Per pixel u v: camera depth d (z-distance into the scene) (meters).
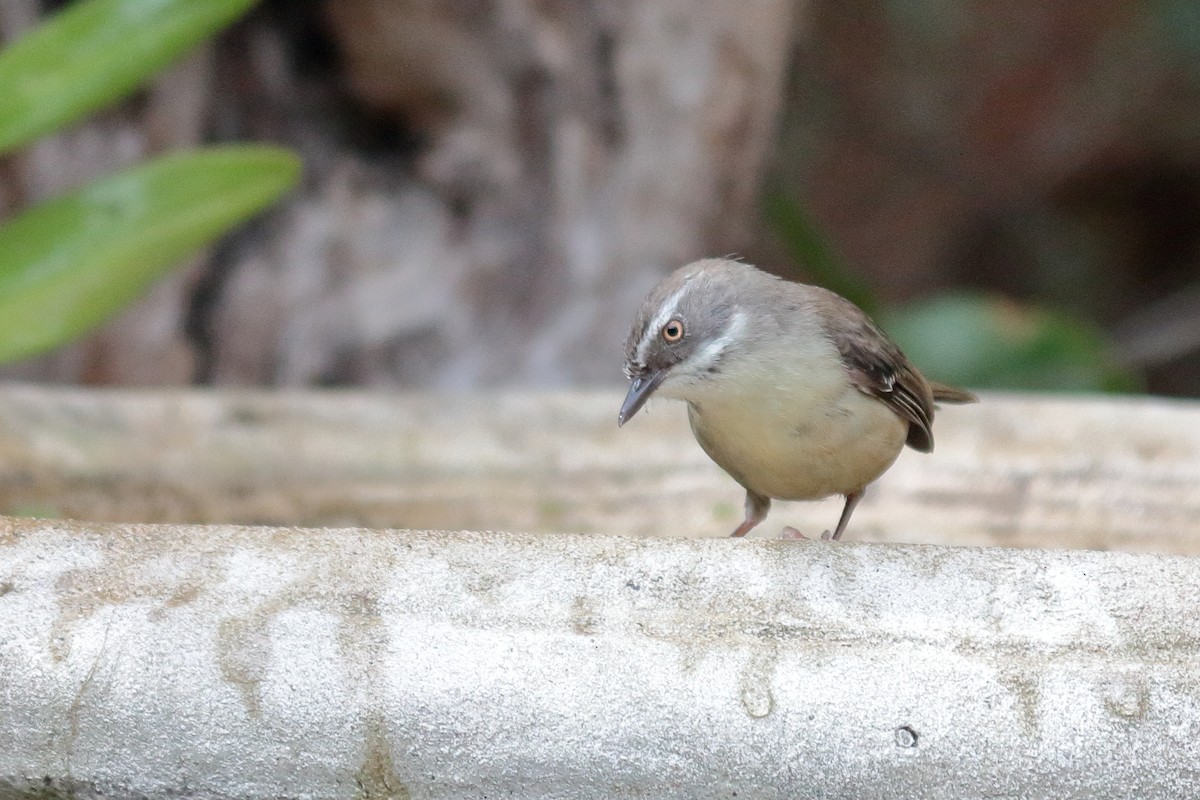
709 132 15.98
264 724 5.21
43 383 15.63
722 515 10.38
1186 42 23.84
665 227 16.06
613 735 5.18
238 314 15.83
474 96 15.57
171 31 10.17
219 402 11.41
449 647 5.31
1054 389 16.69
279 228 15.83
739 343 8.09
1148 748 5.07
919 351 16.86
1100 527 9.73
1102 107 24.52
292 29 15.41
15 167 15.24
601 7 15.35
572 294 15.98
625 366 8.43
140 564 5.62
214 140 15.70
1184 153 24.61
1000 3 24.19
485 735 5.19
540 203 15.91
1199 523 9.68
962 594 5.52
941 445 10.83
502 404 11.63
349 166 15.88
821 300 8.52
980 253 25.92
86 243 10.20
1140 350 25.14
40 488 10.29
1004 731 5.11
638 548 5.75
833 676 5.22
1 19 14.83
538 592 5.53
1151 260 25.88
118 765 5.23
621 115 15.70
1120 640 5.32
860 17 24.50
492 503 10.51
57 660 5.28
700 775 5.15
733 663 5.27
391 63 15.34
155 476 10.60
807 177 25.12
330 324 15.96
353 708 5.22
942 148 25.09
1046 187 25.34
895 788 5.10
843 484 8.56
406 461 10.98
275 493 10.56
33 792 5.27
